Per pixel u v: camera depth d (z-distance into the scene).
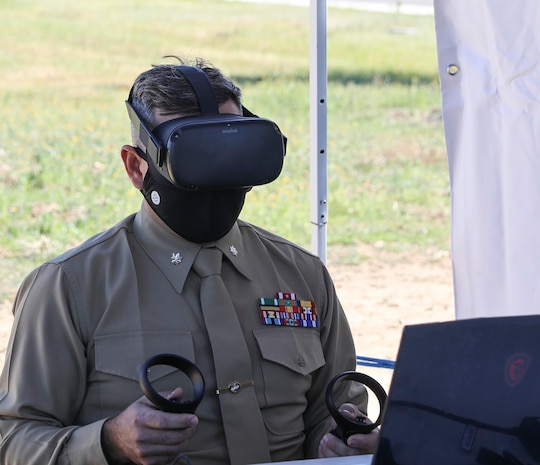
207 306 2.10
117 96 13.41
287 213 9.97
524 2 2.49
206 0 17.77
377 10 18.00
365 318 7.36
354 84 14.66
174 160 1.92
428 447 1.45
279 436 2.13
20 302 2.11
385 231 9.89
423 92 14.38
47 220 9.41
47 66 14.19
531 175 2.55
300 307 2.25
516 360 1.45
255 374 2.12
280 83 14.20
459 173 2.64
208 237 2.11
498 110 2.57
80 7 16.91
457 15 2.57
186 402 1.75
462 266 2.68
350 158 11.85
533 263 2.57
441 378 1.47
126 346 2.04
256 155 1.97
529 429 1.43
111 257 2.12
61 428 1.97
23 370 2.02
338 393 2.30
